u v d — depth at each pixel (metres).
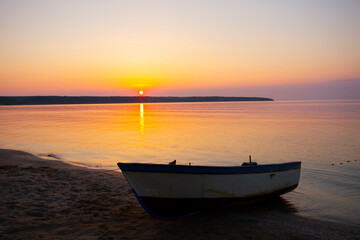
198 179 8.60
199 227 8.11
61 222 7.75
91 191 10.91
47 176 12.78
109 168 16.42
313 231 8.15
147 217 8.60
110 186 11.84
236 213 9.46
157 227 7.90
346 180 14.32
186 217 8.88
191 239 7.25
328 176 15.12
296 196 11.73
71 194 10.30
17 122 56.34
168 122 54.94
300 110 103.12
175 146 25.69
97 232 7.28
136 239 7.03
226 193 9.18
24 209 8.41
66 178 12.72
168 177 8.30
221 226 8.24
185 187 8.51
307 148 24.27
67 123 53.69
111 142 28.12
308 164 18.20
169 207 8.53
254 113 87.00
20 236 6.75
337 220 9.20
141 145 26.23
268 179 10.36
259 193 10.12
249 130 38.28
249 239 7.38
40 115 87.56
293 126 42.84
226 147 25.16
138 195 8.38
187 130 39.25
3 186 10.52
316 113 79.44
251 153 22.48
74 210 8.72
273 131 36.75
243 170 9.45
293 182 11.56
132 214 8.77
